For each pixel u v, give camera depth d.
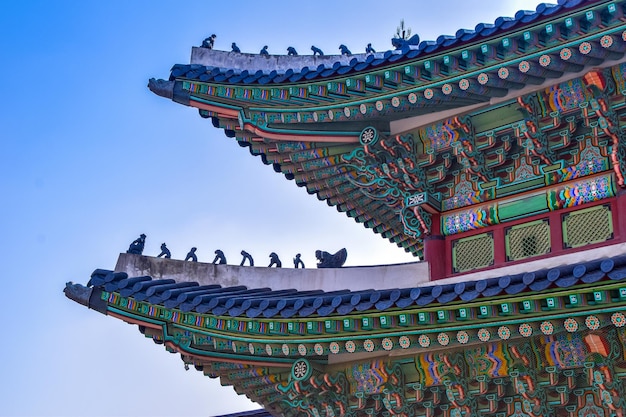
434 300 14.69
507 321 14.41
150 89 20.47
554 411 15.87
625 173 16.97
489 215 18.70
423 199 19.28
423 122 19.22
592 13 15.45
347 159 19.80
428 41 17.38
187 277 19.83
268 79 19.03
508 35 16.39
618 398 14.97
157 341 17.94
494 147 18.67
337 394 17.45
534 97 17.81
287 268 20.08
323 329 15.93
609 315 13.66
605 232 17.20
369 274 19.58
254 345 16.84
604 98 16.88
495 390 16.30
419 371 16.92
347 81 18.19
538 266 17.30
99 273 18.08
